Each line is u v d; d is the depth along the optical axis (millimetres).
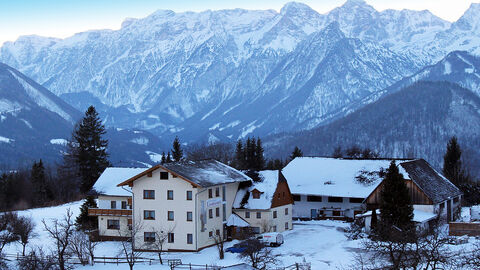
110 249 98938
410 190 105438
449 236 92938
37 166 166625
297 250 91438
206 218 98375
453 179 146250
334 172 123312
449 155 149250
